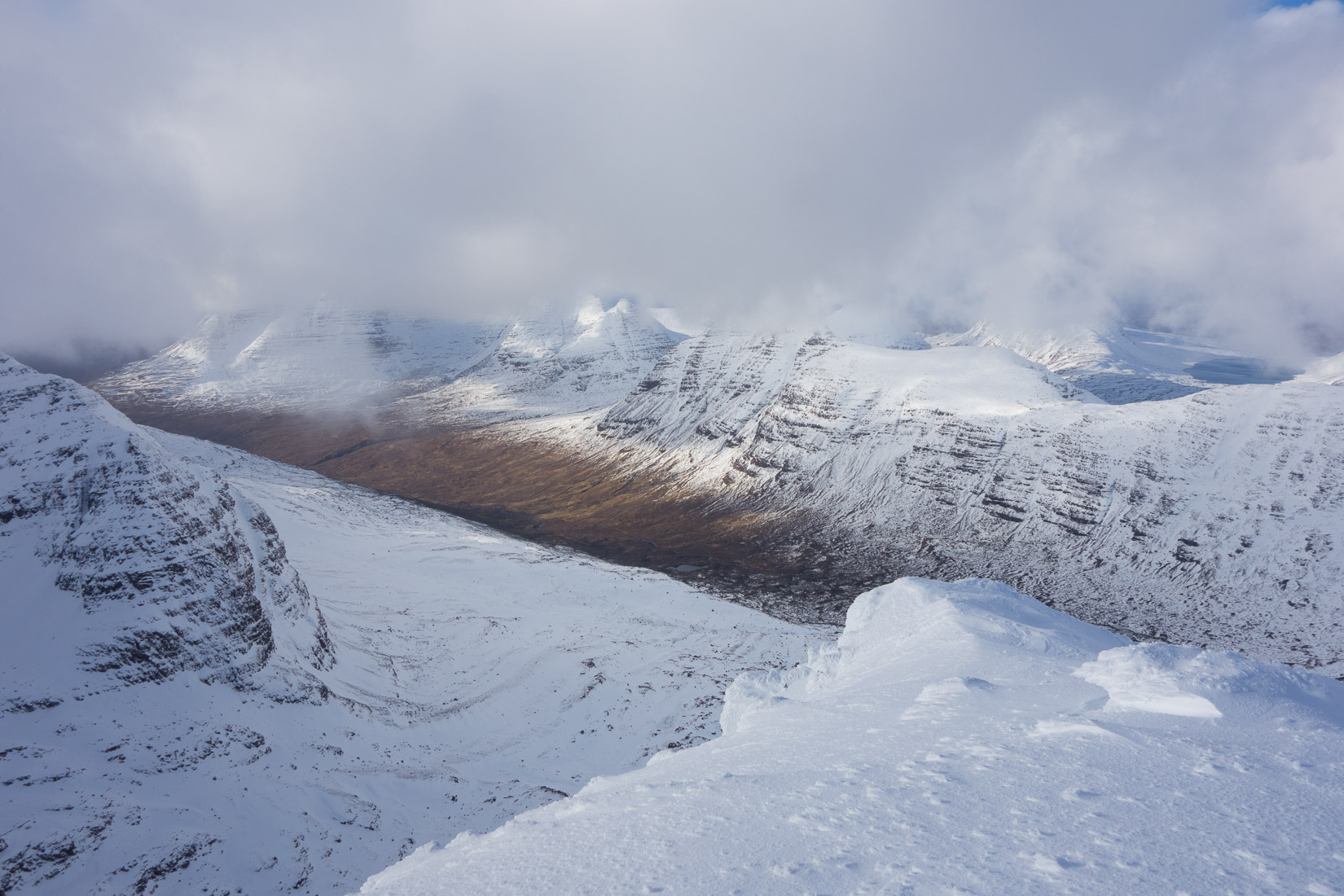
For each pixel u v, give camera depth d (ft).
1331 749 30.40
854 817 25.68
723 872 22.34
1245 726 34.83
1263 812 23.30
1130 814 23.79
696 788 31.65
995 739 34.30
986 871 20.16
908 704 45.55
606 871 23.85
